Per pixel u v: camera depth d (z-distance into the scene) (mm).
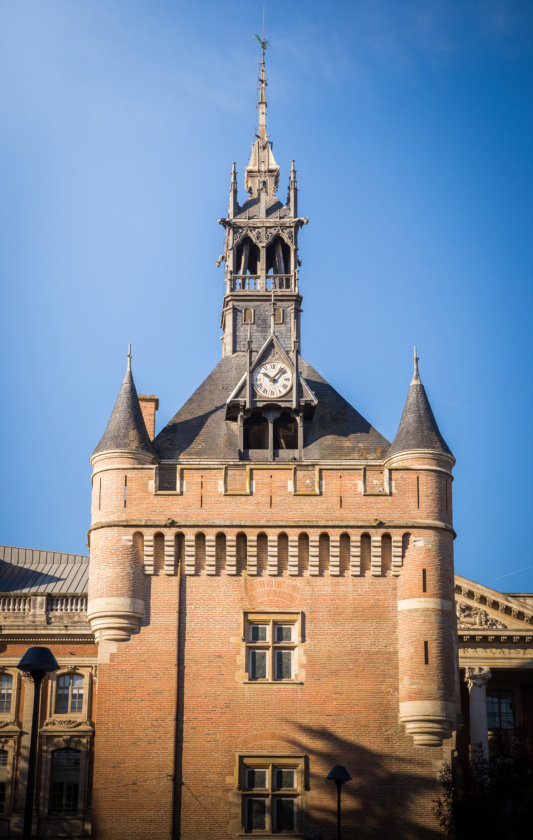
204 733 44625
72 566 69062
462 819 43250
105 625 45812
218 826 43500
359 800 43812
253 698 45094
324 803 43781
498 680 67312
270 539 47000
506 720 66812
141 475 47938
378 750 44500
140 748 44375
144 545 46844
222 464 48406
